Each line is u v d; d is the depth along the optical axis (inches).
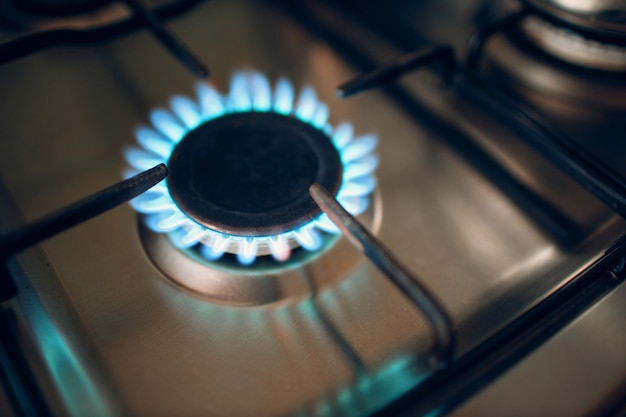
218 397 11.8
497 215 14.0
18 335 11.9
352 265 13.1
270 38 17.7
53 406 11.4
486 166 14.8
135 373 11.9
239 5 18.6
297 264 13.0
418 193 14.3
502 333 12.1
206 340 12.3
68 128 15.3
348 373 12.0
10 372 11.3
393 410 11.4
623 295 12.5
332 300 12.8
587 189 13.6
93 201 11.6
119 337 12.3
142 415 11.6
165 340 12.3
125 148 14.9
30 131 15.3
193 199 12.9
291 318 12.6
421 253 13.4
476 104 15.2
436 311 10.6
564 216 13.9
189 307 12.7
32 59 16.8
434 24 18.1
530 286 12.9
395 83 16.6
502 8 18.0
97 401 11.6
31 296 12.5
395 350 12.2
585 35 15.1
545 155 14.1
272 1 18.7
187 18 18.1
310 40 17.7
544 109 15.7
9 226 13.5
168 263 13.1
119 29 16.0
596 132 15.3
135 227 13.6
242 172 13.4
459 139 15.4
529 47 16.5
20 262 12.9
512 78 16.3
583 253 13.2
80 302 12.6
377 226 13.8
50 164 14.7
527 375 11.7
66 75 16.5
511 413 11.4
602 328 12.2
